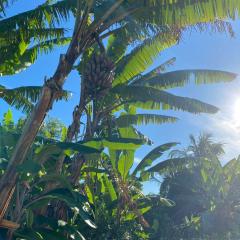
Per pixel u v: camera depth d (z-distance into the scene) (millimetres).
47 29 12367
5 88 13617
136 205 14828
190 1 8664
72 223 11633
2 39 11977
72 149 8266
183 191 27984
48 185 9633
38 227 9281
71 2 10930
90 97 10570
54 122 18188
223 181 25406
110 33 9070
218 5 8562
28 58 13688
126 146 9406
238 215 24797
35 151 9180
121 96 12430
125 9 8734
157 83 13742
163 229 20297
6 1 10414
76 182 11180
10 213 8969
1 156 8977
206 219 24203
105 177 15344
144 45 12570
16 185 8828
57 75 8102
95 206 14211
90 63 10383
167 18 8867
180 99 12547
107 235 13461
